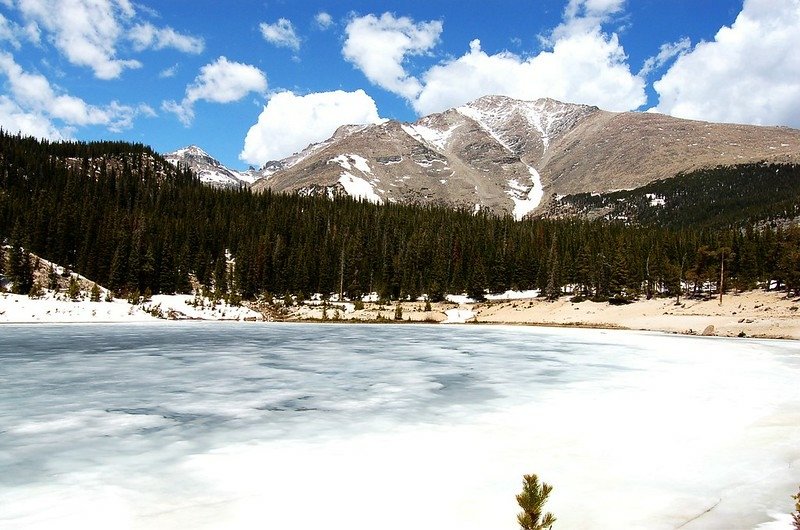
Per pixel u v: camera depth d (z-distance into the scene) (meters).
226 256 105.19
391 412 15.45
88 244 84.69
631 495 8.75
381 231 121.31
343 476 9.85
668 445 11.86
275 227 115.44
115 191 127.38
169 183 146.12
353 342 39.53
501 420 14.34
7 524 7.77
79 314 59.19
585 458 10.90
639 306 76.88
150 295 74.00
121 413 15.24
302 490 9.13
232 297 81.06
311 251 98.25
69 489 9.23
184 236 101.62
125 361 26.70
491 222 135.38
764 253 83.75
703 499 8.55
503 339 44.66
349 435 12.81
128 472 10.17
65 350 31.34
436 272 96.81
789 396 17.97
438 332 53.50
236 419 14.53
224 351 31.84
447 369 24.92
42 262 77.38
